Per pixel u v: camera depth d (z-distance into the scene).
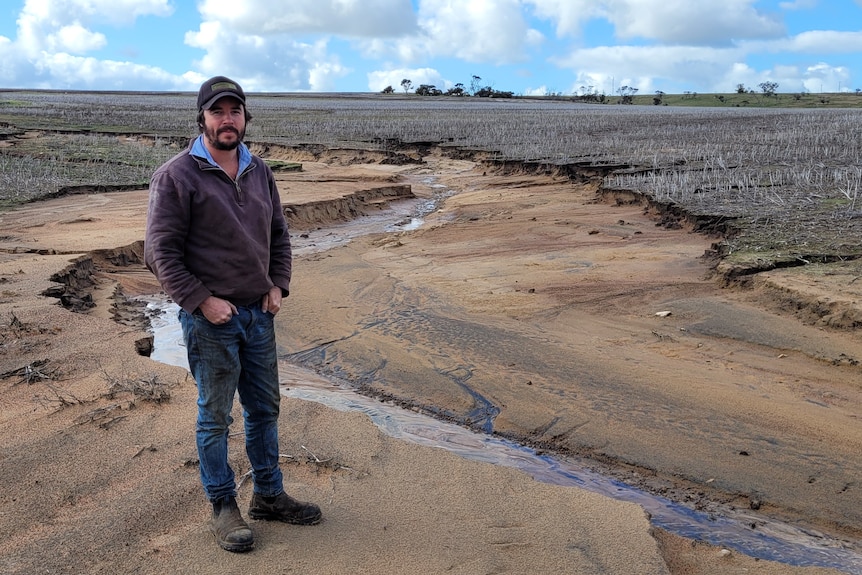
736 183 17.64
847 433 5.77
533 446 5.80
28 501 4.14
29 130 42.19
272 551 3.64
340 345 8.37
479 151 32.97
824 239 10.83
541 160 27.06
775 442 5.67
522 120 53.94
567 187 22.39
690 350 7.69
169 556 3.58
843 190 14.99
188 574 3.44
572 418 6.22
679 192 17.11
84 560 3.55
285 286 3.81
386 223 18.34
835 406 6.25
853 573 4.06
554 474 5.29
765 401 6.40
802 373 6.93
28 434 5.09
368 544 3.76
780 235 11.41
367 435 5.25
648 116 58.88
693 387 6.75
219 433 3.59
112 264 12.29
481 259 12.58
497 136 39.38
